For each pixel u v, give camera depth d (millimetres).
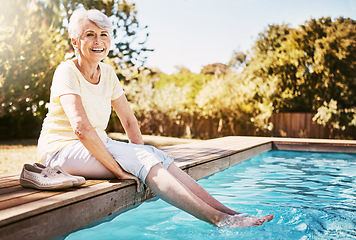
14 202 1947
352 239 2143
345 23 10617
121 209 2541
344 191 3547
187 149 5332
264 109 11648
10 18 6691
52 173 2344
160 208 2898
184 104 13133
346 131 10727
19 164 6016
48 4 7582
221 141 7043
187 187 2566
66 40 7848
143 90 13648
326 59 10719
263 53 11781
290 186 3789
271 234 2217
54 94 2561
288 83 11344
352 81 10531
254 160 5902
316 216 2623
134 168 2508
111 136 12195
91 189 2287
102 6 9102
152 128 13820
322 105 11008
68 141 2645
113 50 9711
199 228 2367
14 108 8562
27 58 7195
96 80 2770
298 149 7188
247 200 3156
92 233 2254
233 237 2176
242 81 12031
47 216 1891
